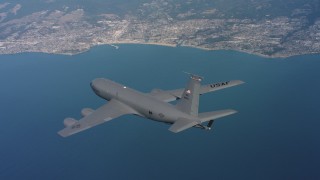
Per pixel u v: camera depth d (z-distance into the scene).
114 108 115.88
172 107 105.75
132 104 115.44
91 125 105.44
